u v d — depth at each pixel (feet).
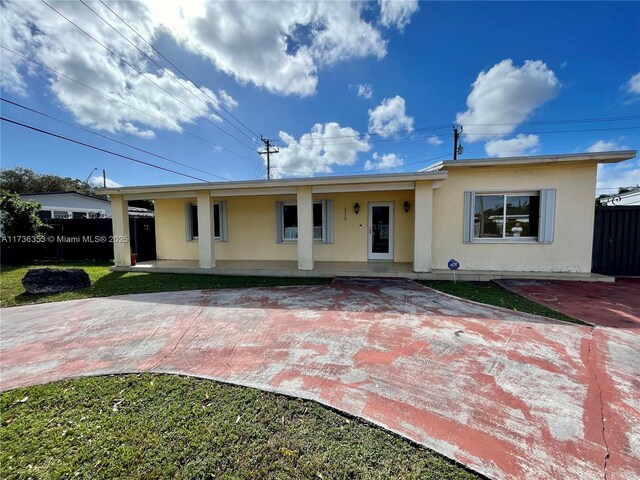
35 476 6.16
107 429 7.57
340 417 7.94
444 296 20.34
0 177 92.22
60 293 22.54
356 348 12.21
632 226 25.96
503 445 6.91
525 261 26.32
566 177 25.21
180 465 6.38
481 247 26.86
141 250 37.91
